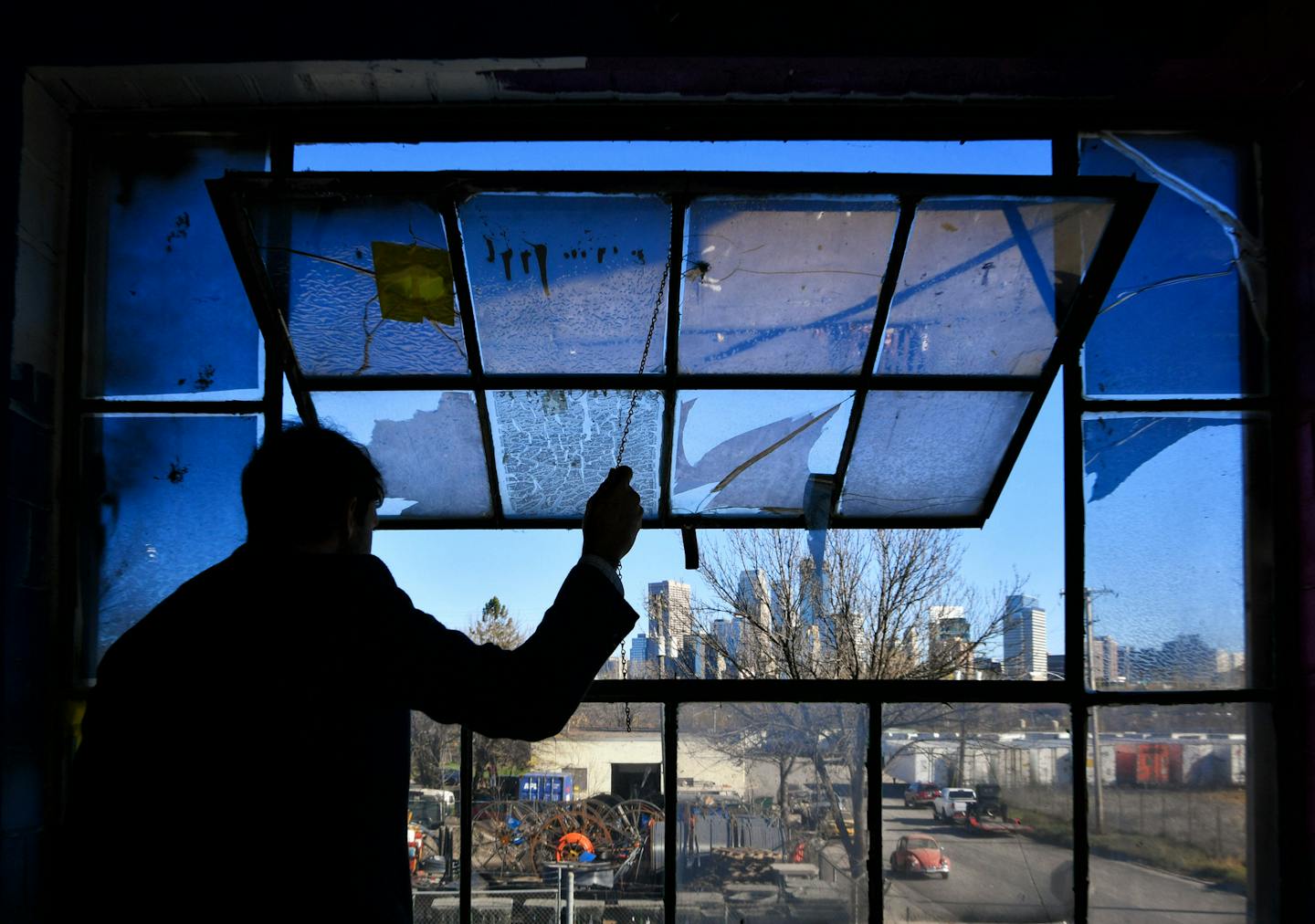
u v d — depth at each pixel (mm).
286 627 1238
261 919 1136
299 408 2539
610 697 2406
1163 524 2475
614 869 2367
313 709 1214
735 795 2377
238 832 1157
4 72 2266
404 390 2533
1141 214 2234
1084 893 2330
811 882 2342
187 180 2500
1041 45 2252
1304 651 2379
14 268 2252
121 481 2463
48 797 2332
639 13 2252
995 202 2252
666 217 2311
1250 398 2496
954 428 2645
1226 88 2395
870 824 2355
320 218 2268
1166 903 2340
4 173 2250
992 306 2432
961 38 2244
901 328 2477
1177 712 2408
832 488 2723
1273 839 2381
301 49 2252
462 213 2275
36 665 2305
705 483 2717
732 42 2248
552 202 2264
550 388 2537
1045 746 2385
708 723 2404
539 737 1306
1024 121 2484
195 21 2271
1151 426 2512
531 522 2764
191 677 1209
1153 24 2262
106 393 2469
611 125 2465
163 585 2443
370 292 2373
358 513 1445
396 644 1264
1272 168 2498
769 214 2299
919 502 2773
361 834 1203
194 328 2490
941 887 2338
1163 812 2371
